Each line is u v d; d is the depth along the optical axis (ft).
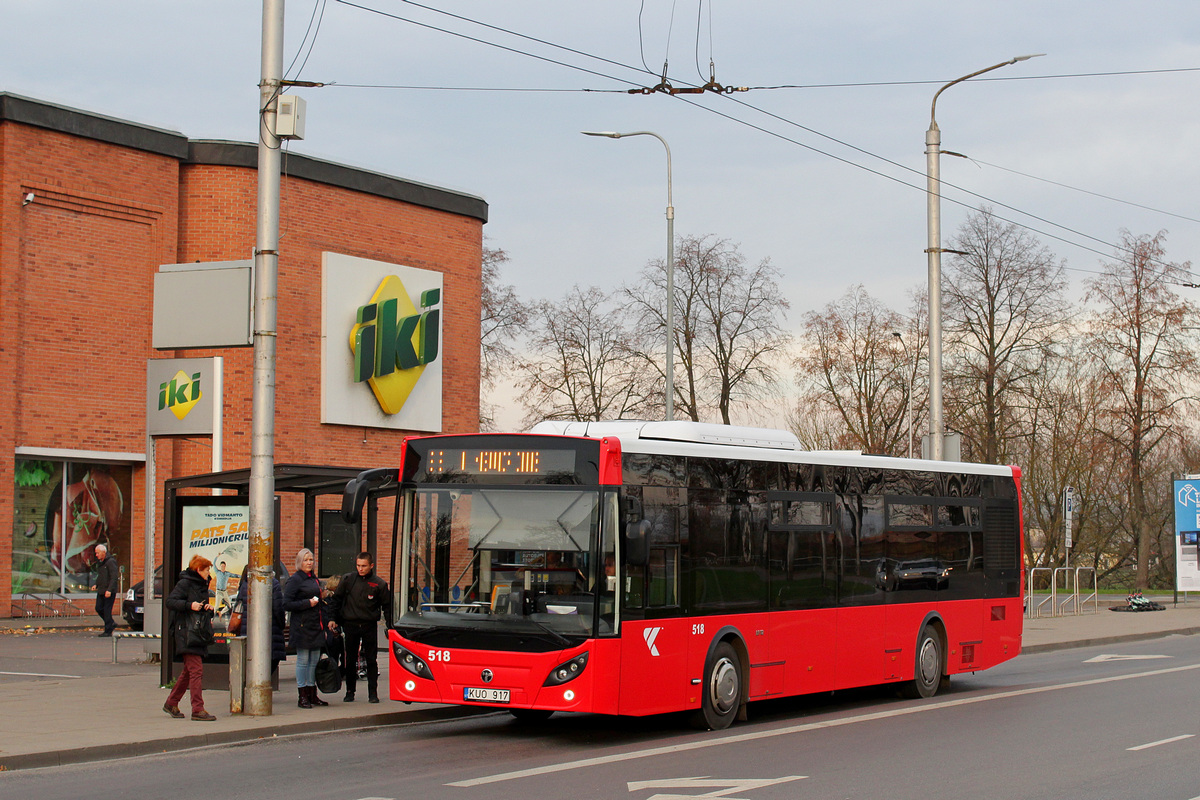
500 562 41.70
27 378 86.58
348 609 50.19
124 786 33.04
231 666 45.88
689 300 151.33
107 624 81.10
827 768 36.58
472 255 115.55
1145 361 156.66
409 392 107.24
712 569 45.21
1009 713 51.08
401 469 43.75
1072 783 34.19
